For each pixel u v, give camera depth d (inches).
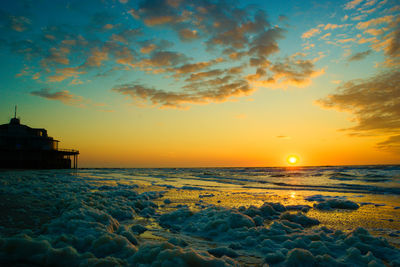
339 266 130.0
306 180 944.9
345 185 695.7
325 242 165.2
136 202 315.0
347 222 256.1
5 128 1659.7
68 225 163.0
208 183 797.9
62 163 1948.8
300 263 131.6
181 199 415.5
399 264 134.6
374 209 328.5
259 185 732.7
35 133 1738.4
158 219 253.4
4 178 551.2
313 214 299.3
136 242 158.2
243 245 170.4
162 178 1052.5
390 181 810.8
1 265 104.3
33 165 1638.8
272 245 165.5
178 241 169.2
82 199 276.7
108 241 132.8
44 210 233.6
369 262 133.1
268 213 279.1
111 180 794.2
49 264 107.8
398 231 218.2
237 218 217.9
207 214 246.1
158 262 110.9
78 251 128.6
